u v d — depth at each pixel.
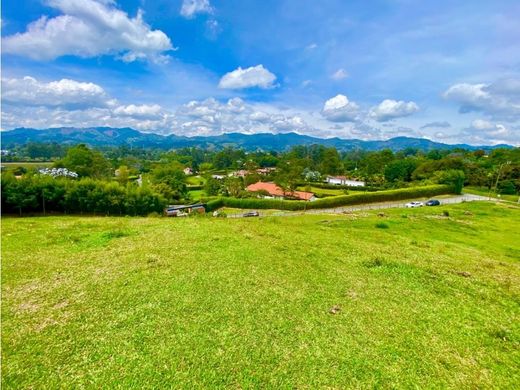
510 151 112.75
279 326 9.04
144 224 23.92
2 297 10.23
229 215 56.41
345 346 8.23
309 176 121.38
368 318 9.81
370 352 8.04
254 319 9.33
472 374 7.44
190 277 12.15
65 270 12.74
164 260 14.12
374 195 68.56
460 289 12.66
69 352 7.49
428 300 11.42
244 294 10.95
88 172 75.94
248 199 68.00
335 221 38.84
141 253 15.17
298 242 19.28
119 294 10.52
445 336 9.02
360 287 12.30
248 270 13.34
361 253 17.36
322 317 9.72
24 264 13.42
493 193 83.88
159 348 7.74
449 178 80.56
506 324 9.91
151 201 49.94
